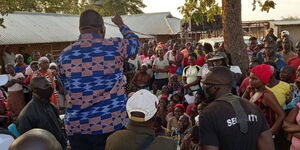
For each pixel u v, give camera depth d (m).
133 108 2.58
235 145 2.64
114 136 2.63
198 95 6.20
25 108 3.69
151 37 28.56
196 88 7.92
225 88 2.83
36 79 3.69
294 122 3.53
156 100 2.66
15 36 17.89
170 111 7.52
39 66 7.75
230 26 7.41
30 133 1.50
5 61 16.55
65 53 2.88
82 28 2.93
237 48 7.42
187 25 18.02
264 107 3.86
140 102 2.57
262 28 19.31
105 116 2.79
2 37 17.27
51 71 7.68
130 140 2.56
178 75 10.31
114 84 2.83
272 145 2.74
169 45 16.39
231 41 7.44
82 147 2.88
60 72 2.88
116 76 2.86
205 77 2.90
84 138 2.85
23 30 19.00
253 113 2.71
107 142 2.66
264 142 2.73
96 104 2.78
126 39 2.99
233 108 2.69
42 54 20.00
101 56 2.81
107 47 2.85
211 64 5.96
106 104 2.79
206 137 2.68
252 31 19.67
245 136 2.64
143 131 2.58
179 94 7.90
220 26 17.11
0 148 2.36
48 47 20.39
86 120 2.78
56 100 7.54
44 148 1.45
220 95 2.83
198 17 8.76
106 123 2.79
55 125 3.73
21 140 1.46
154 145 2.56
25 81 8.77
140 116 2.57
